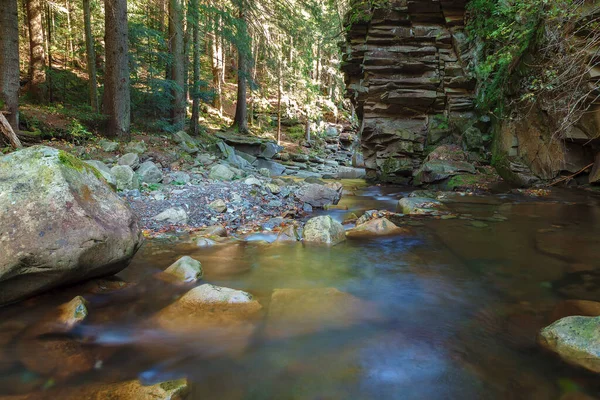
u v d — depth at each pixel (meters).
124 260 3.69
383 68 13.48
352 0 13.93
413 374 2.46
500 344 2.81
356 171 22.02
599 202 8.00
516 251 5.07
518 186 10.03
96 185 3.79
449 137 13.45
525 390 2.28
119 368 2.46
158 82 14.82
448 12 12.99
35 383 2.27
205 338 2.88
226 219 7.17
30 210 3.16
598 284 3.86
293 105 27.83
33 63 15.55
